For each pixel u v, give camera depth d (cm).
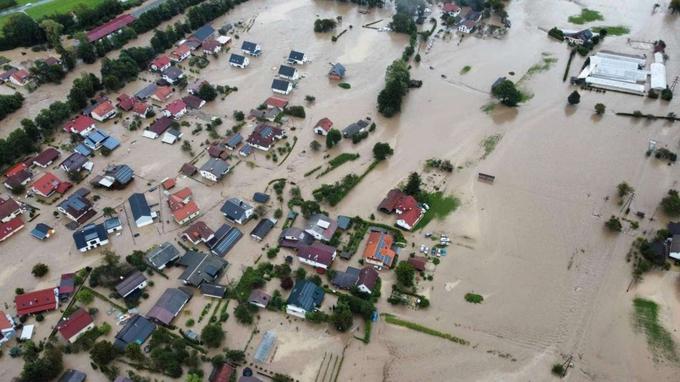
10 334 7669
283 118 12181
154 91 13062
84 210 9638
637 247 8950
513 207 9794
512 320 7888
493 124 12031
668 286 8325
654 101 12712
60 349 7412
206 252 8981
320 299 8069
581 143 11388
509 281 8462
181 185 10400
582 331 7738
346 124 12006
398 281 8362
